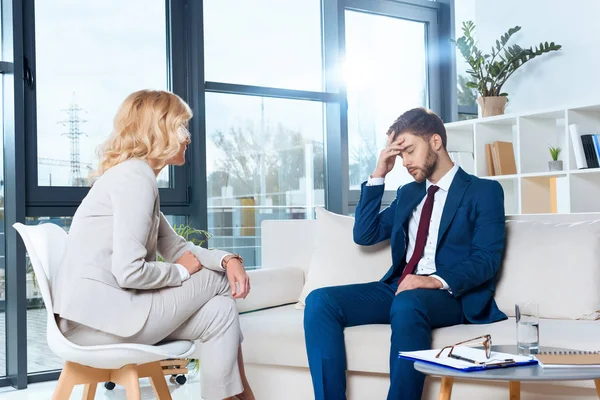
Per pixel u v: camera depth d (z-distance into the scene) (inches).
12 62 154.9
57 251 88.2
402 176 219.3
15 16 155.3
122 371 80.4
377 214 111.3
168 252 92.7
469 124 197.6
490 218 101.3
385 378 94.4
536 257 102.1
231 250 188.4
